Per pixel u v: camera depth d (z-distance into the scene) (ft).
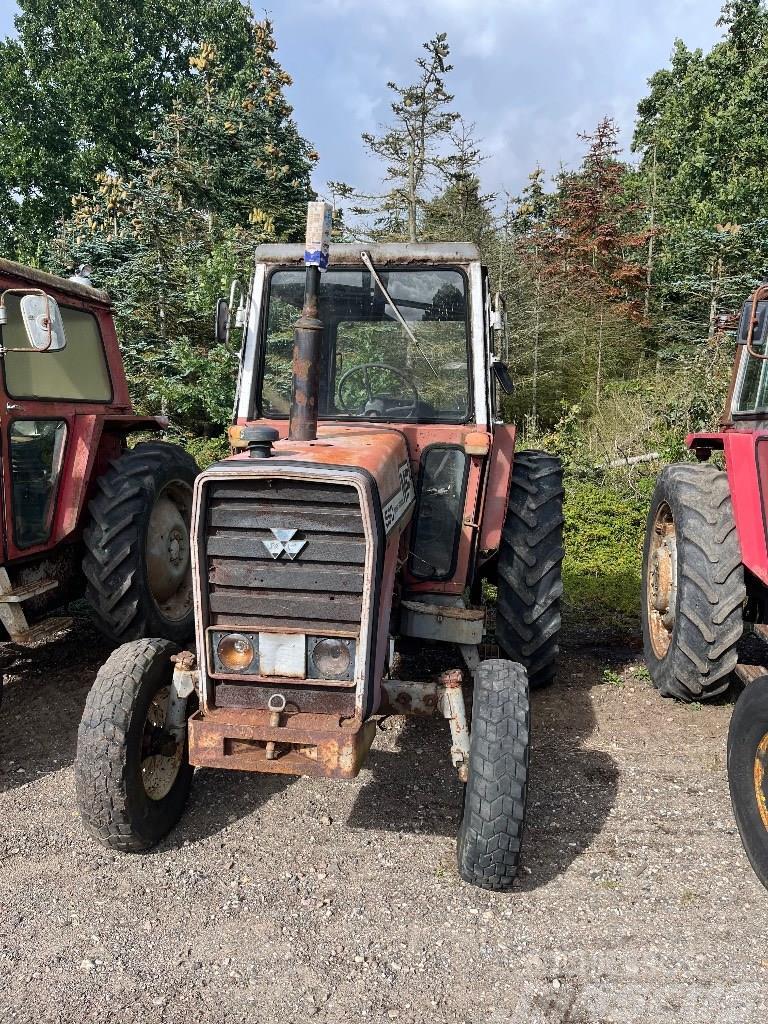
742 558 13.17
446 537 13.00
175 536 17.30
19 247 79.51
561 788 12.03
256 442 9.25
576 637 18.81
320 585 9.03
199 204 46.09
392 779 12.32
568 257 56.85
